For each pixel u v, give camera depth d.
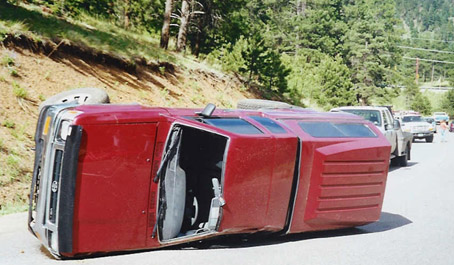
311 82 38.38
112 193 5.98
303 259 6.71
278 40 69.06
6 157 10.20
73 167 5.74
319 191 7.39
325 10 77.62
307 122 7.58
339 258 6.81
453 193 12.55
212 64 28.09
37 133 6.49
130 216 6.13
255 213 6.72
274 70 30.30
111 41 19.67
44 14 18.34
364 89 74.56
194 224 7.04
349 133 7.84
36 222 6.25
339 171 7.52
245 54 28.97
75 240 5.88
